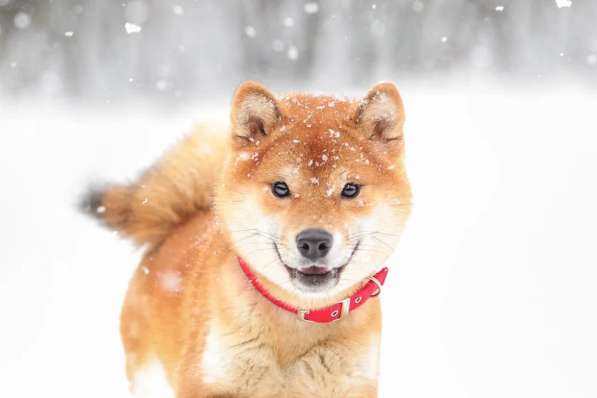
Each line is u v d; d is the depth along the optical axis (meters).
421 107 17.53
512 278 8.23
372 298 4.62
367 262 4.44
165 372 5.09
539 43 24.39
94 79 23.03
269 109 4.63
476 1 24.77
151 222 5.66
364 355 4.56
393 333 7.07
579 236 9.38
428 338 6.98
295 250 4.28
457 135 14.89
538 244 9.16
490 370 6.44
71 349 6.77
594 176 11.96
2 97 21.27
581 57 24.08
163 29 23.94
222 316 4.49
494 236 9.43
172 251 5.33
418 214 10.30
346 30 24.47
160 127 16.77
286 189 4.42
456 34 24.62
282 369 4.53
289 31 24.36
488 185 11.60
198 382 4.53
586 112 16.81
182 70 23.59
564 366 6.48
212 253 4.84
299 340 4.49
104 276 8.32
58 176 12.53
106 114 18.89
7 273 8.45
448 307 7.57
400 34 24.59
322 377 4.54
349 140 4.55
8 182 12.23
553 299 7.71
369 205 4.43
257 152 4.55
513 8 24.73
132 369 5.45
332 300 4.43
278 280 4.40
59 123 17.48
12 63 22.73
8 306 7.59
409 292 7.89
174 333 4.90
